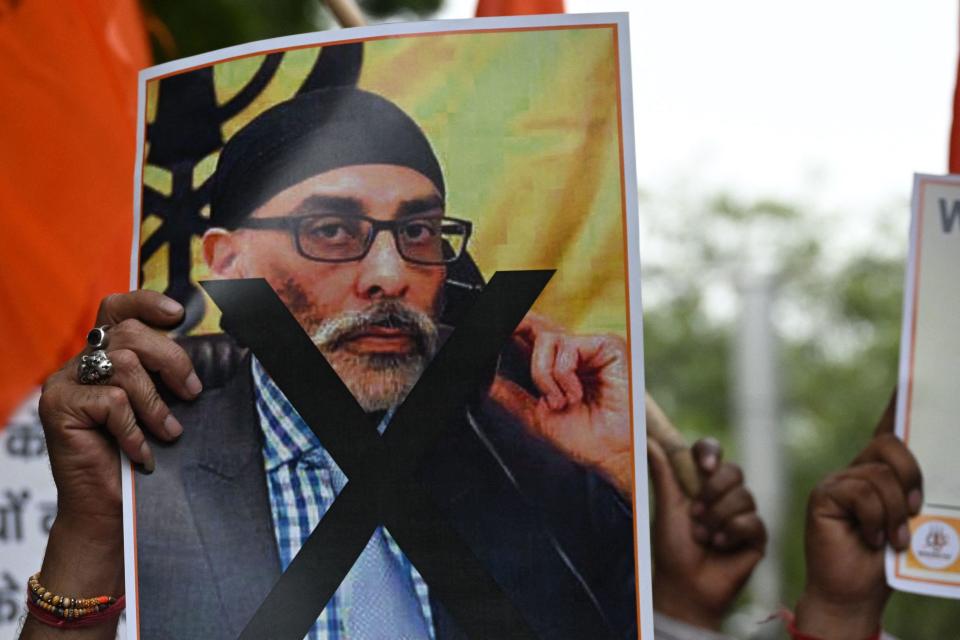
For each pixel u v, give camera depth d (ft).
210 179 6.23
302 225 6.15
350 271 6.11
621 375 6.01
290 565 5.97
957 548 7.77
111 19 9.57
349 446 6.01
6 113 9.37
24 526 9.71
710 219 42.19
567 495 5.96
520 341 6.04
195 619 5.98
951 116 9.32
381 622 5.92
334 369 6.06
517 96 6.15
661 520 9.21
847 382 38.47
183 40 19.24
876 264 40.29
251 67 6.26
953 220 7.89
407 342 6.06
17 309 9.45
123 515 6.07
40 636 6.15
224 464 6.06
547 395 6.01
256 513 6.02
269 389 6.08
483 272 6.08
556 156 6.12
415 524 5.96
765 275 33.58
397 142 6.16
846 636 7.90
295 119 6.21
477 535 5.95
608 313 6.04
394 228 6.13
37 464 9.67
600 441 5.98
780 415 32.50
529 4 9.89
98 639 6.19
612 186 6.09
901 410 7.86
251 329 6.12
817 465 36.96
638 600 5.90
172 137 6.28
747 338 32.42
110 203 9.50
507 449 5.99
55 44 9.42
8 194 9.36
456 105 6.15
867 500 7.85
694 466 9.20
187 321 6.15
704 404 38.17
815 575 7.97
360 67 6.21
